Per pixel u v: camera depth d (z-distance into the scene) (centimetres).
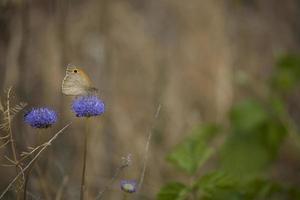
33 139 831
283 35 1292
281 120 865
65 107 985
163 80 1144
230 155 851
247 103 873
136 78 1130
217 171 646
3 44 927
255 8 1303
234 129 865
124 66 1132
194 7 1232
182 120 1110
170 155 673
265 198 745
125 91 1109
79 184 920
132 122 1077
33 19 1061
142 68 1142
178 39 1198
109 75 1092
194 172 663
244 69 1206
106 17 1119
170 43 1192
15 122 822
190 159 668
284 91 1052
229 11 1244
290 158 1071
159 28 1202
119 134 1045
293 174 1053
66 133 941
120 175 978
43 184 680
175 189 641
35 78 1002
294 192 738
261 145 854
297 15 1331
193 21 1222
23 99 898
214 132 859
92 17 1124
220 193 665
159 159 1033
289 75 976
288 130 866
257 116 862
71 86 553
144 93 1123
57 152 914
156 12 1219
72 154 956
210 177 644
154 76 1143
